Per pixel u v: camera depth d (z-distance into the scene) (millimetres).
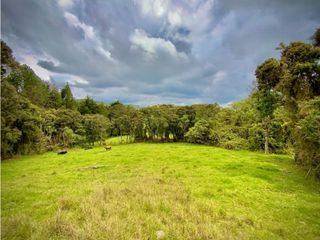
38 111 48281
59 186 15758
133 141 67250
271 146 39531
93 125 63250
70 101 90000
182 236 7766
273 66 28469
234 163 25250
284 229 8898
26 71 71500
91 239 7301
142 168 22984
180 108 67750
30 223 8508
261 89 31234
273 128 37938
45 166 27094
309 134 17781
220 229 8453
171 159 29250
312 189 15359
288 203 12422
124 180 16938
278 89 27672
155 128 67000
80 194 12875
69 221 8586
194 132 57688
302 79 23906
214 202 12148
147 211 10023
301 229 9094
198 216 9391
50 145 51562
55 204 11125
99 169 22922
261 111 32531
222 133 49625
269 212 11000
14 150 40094
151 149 43250
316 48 23703
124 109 85188
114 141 68125
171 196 12211
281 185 16234
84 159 31625
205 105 66375
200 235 7754
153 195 12359
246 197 13344
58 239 7398
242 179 17859
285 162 26516
